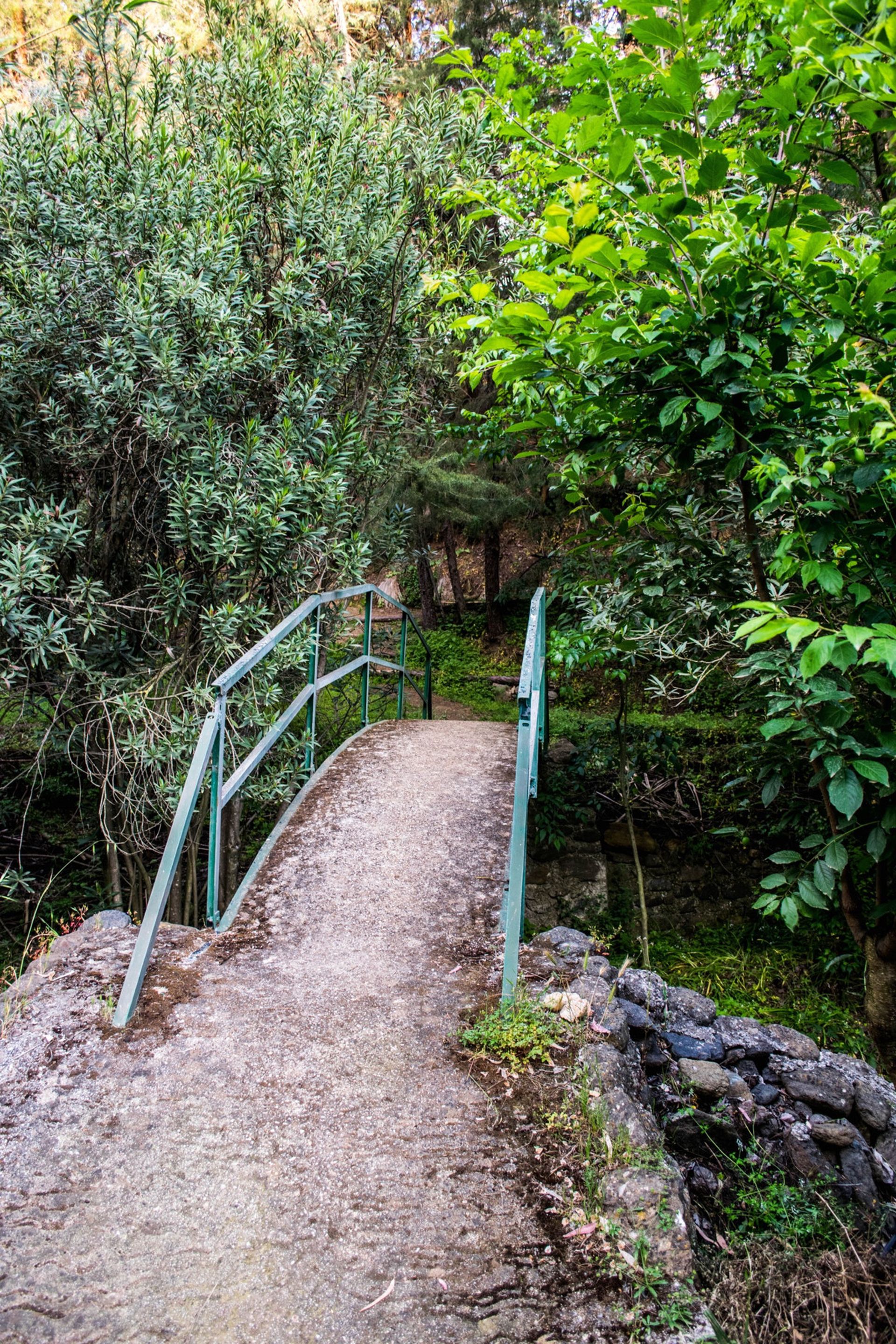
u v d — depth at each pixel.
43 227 4.63
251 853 6.72
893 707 2.75
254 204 5.25
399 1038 2.69
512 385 4.14
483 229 6.04
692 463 2.96
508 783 4.65
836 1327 2.20
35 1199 2.10
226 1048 2.63
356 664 5.47
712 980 5.68
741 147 3.19
